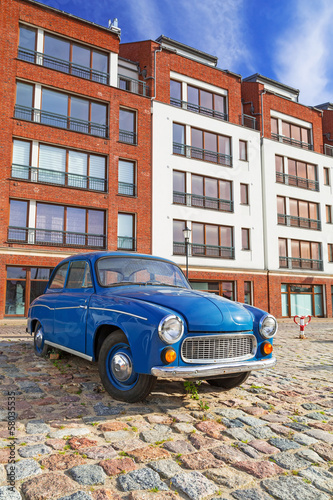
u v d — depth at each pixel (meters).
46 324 5.45
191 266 22.59
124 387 3.74
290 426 3.41
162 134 22.59
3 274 17.12
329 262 29.48
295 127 29.50
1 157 17.61
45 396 3.94
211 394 4.32
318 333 14.12
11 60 18.25
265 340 4.02
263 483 2.37
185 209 22.88
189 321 3.49
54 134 19.09
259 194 26.27
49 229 18.72
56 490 2.14
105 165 20.80
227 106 25.91
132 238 21.20
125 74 23.14
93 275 4.59
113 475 2.36
